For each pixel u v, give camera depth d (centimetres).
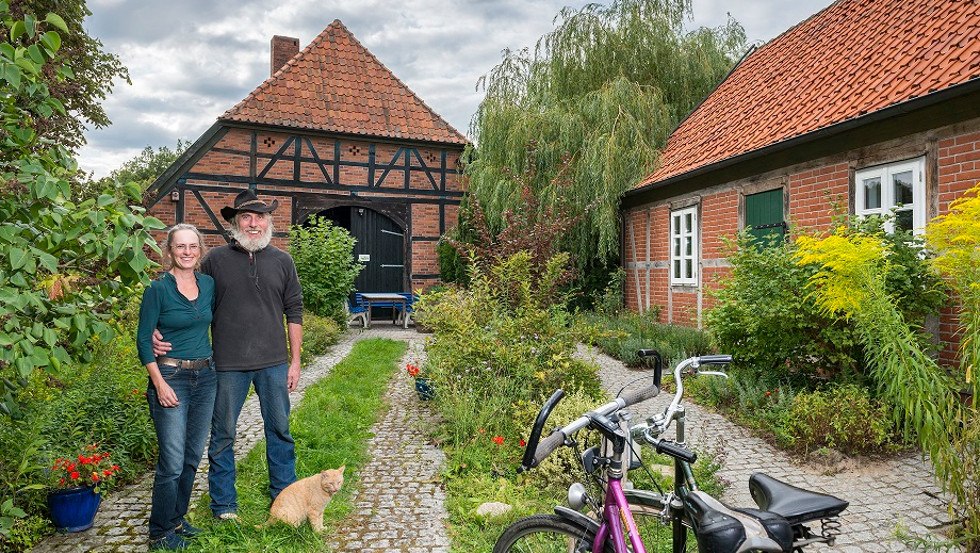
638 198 1319
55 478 383
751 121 1047
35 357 256
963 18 741
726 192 1038
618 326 1169
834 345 610
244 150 1531
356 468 501
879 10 968
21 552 354
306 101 1612
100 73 1104
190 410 370
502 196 1374
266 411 407
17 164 264
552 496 434
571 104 1403
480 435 531
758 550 181
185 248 359
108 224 278
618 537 213
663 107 1345
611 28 1447
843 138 783
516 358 601
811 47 1083
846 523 398
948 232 425
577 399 527
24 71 267
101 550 358
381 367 939
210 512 400
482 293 768
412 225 1677
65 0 930
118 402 511
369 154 1638
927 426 360
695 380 756
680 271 1179
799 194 870
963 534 368
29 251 249
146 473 484
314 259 1379
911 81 709
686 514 222
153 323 351
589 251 1393
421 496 445
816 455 519
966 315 405
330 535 380
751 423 612
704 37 1486
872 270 440
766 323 635
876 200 751
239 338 389
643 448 515
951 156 646
